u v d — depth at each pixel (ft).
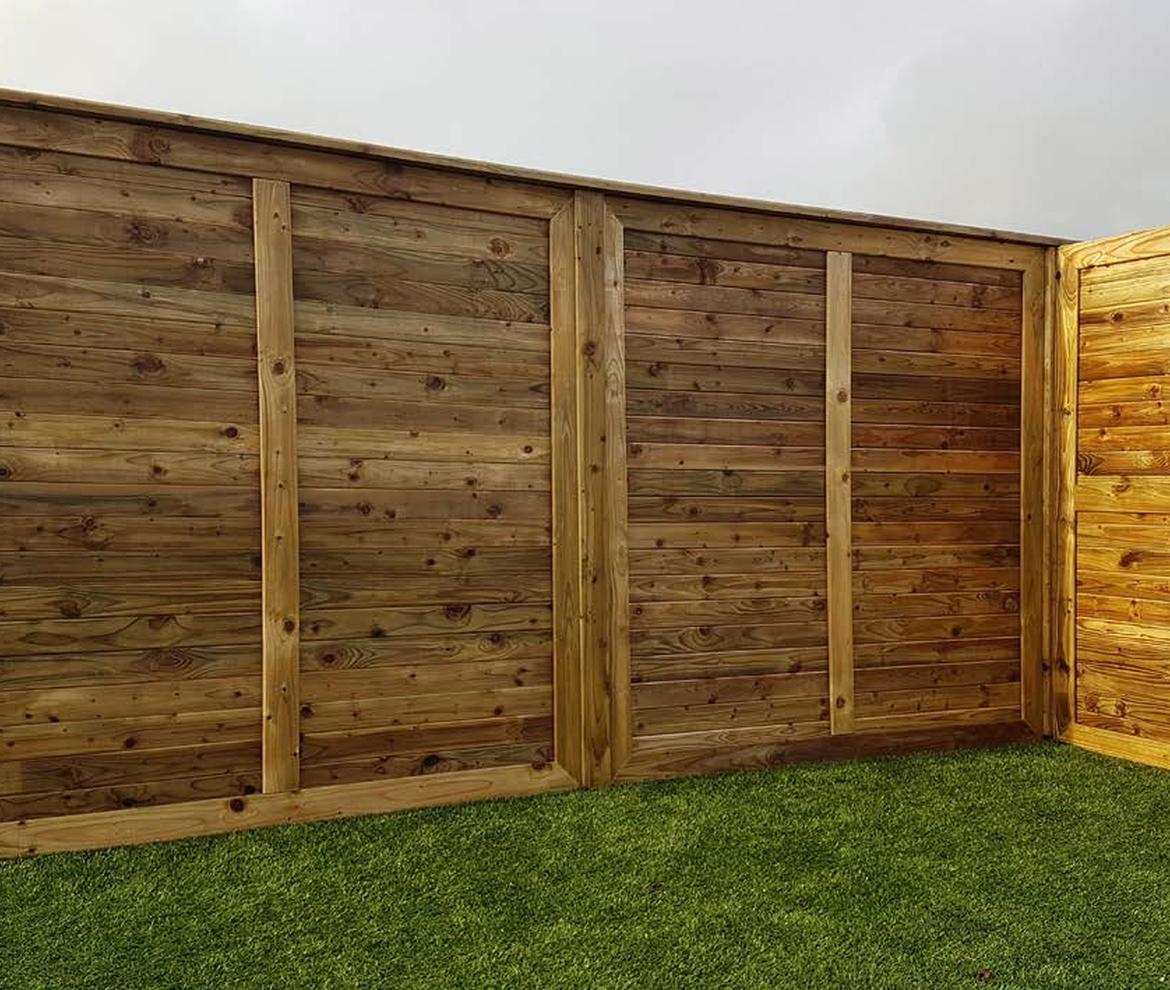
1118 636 14.02
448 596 11.57
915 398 14.24
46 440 9.76
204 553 10.44
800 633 13.50
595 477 12.23
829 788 12.15
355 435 11.10
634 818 10.90
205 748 10.43
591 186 12.07
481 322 11.74
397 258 11.30
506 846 9.95
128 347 10.08
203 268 10.40
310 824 10.71
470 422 11.68
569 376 12.14
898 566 14.14
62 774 9.84
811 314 13.55
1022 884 8.93
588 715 12.19
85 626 9.93
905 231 14.05
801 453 13.51
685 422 12.81
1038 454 15.02
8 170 9.59
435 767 11.50
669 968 7.19
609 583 12.34
